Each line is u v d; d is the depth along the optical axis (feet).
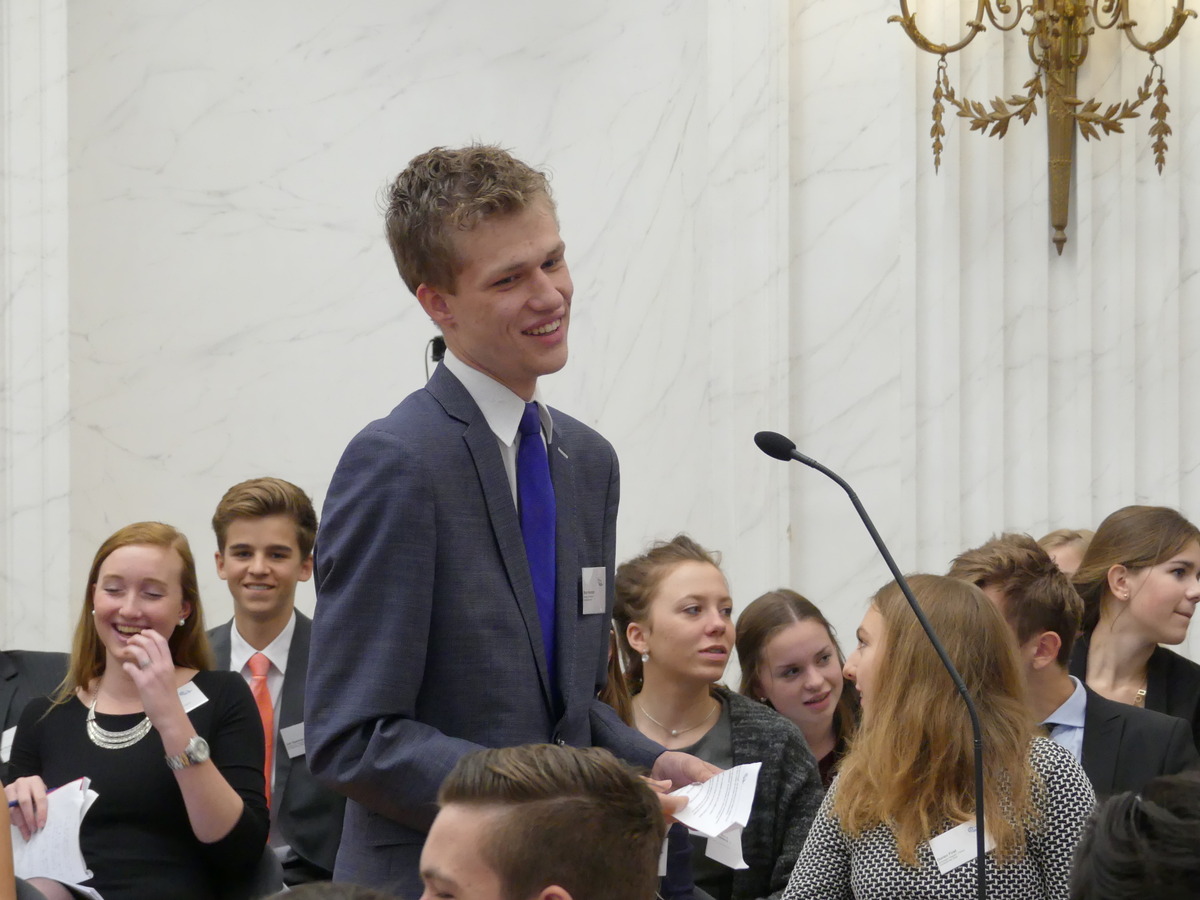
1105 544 15.93
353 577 8.77
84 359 23.48
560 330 9.18
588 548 9.82
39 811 12.91
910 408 21.66
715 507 22.31
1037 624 13.11
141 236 24.02
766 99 22.00
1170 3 21.38
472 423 9.18
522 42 25.21
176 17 24.27
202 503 24.34
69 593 22.26
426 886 7.23
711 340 22.33
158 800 13.17
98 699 13.85
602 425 24.61
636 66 24.02
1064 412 21.79
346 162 25.09
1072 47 21.13
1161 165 21.11
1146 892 6.06
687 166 23.13
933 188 21.76
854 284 22.00
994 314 21.71
